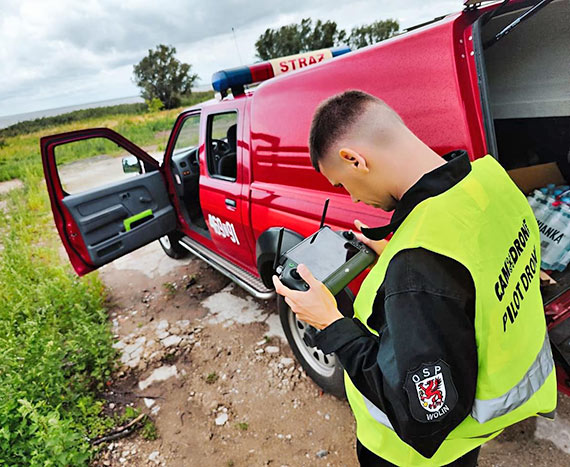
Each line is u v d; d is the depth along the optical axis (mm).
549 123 1864
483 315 697
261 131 2262
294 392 2348
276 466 1932
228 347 2830
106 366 2688
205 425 2219
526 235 877
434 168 761
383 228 792
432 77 1294
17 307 3227
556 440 1796
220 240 3172
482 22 1231
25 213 7527
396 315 679
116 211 3457
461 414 719
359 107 766
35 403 2260
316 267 1103
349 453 1938
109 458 2082
